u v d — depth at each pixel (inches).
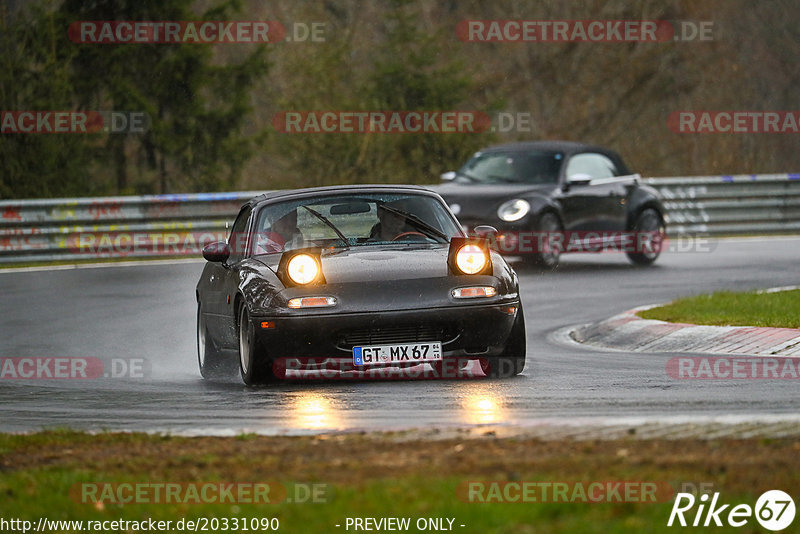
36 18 3656.5
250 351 1245.7
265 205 1403.8
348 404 1100.5
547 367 1375.5
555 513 639.8
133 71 4114.2
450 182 2694.4
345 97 4170.8
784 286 2177.7
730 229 3444.9
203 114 4136.3
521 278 2484.0
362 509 654.5
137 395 1259.2
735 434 828.6
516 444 814.5
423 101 4160.9
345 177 4072.3
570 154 2677.2
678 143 5654.5
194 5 5078.7
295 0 5093.5
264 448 847.1
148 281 2507.4
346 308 1215.6
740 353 1438.2
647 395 1099.9
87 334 1829.5
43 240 2915.8
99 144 4094.5
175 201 3070.9
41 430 1015.6
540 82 5649.6
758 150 5669.3
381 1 5226.4
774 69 5782.5
